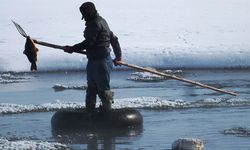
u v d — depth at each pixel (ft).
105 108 70.44
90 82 71.46
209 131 67.82
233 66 125.18
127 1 226.99
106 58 70.44
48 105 84.38
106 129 69.56
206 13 202.39
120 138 65.00
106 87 70.54
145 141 63.36
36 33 166.20
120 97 93.04
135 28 174.60
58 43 149.89
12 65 127.44
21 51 140.15
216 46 142.20
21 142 61.16
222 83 105.91
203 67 124.98
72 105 84.33
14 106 84.64
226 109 81.76
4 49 143.23
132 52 134.51
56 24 182.39
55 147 59.72
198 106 83.76
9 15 199.41
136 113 71.36
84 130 69.51
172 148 59.11
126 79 114.83
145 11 206.28
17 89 104.58
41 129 70.59
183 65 125.90
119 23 183.42
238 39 153.58
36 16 197.16
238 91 97.19
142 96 94.07
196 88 102.27
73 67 126.21
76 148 60.34
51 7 216.74
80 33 166.20
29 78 117.29
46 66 126.31
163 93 97.14
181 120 74.54
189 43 148.25
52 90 102.68
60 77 118.11
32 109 82.74
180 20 188.85
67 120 70.18
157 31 169.27
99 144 62.23
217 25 179.32
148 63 127.03
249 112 79.46
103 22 70.44
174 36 160.76
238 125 70.95
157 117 76.69
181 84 107.45
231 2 225.15
